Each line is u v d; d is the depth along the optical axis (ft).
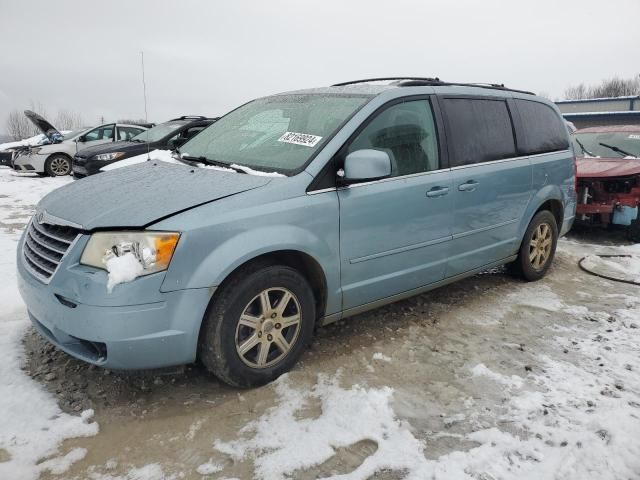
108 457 7.58
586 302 14.58
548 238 16.42
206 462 7.54
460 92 13.21
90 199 9.46
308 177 9.76
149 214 8.39
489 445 8.02
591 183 21.27
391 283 11.39
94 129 46.24
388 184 10.92
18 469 7.20
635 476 7.35
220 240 8.52
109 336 7.89
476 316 13.25
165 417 8.55
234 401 9.07
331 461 7.63
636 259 19.20
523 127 15.03
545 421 8.68
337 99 11.72
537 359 10.97
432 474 7.36
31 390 9.03
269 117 12.32
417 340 11.72
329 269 10.06
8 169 51.67
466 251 13.16
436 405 9.15
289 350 9.87
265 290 9.27
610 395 9.51
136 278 7.95
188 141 13.50
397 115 11.47
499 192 13.69
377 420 8.57
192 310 8.30
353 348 11.19
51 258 8.71
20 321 11.72
